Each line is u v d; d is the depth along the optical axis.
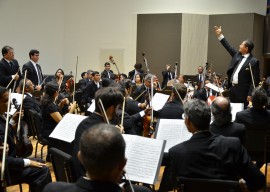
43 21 13.86
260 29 12.79
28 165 3.05
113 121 2.86
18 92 5.35
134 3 13.89
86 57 14.34
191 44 13.09
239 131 3.04
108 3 14.04
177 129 3.17
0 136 3.03
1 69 6.89
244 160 2.24
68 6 14.27
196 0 13.48
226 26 12.89
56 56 14.27
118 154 1.31
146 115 4.91
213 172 2.21
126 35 13.95
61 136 3.64
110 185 1.33
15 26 13.29
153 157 2.51
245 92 5.36
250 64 5.26
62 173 2.53
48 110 4.77
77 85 10.19
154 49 13.33
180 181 2.12
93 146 1.30
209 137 2.29
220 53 13.02
